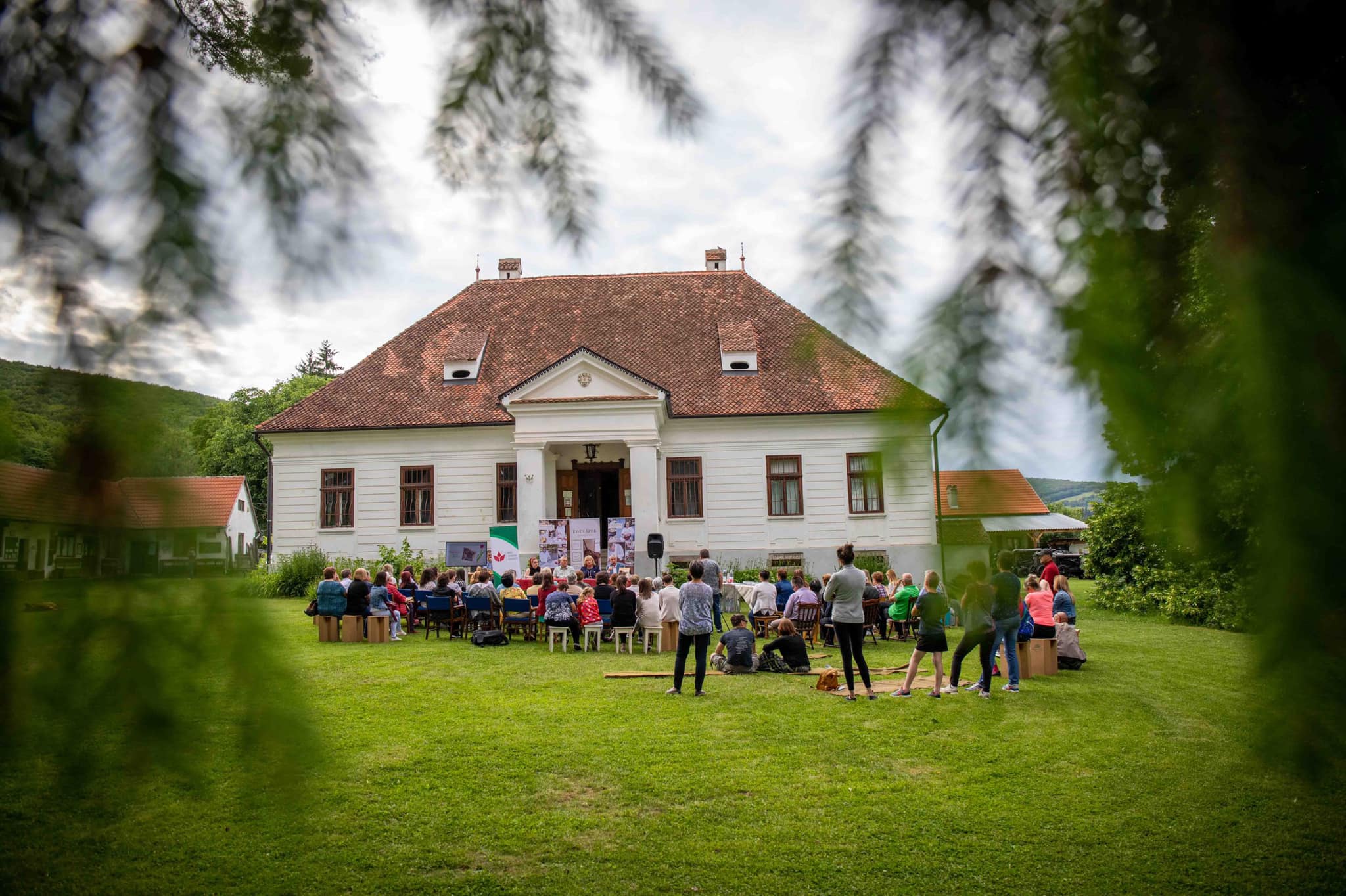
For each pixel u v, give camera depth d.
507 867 5.73
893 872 5.64
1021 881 5.50
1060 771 7.49
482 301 29.98
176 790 0.85
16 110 0.98
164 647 0.84
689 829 6.35
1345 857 5.63
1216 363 0.69
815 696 10.70
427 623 16.73
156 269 0.91
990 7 0.83
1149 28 0.82
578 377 23.16
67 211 0.95
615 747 8.34
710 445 25.23
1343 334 0.66
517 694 10.86
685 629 10.92
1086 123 0.81
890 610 16.03
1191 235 0.77
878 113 0.83
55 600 0.85
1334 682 0.62
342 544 25.17
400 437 25.53
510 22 1.09
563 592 15.26
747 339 26.25
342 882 5.48
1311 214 0.74
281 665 0.87
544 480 23.47
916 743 8.44
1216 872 5.54
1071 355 0.73
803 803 6.86
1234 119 0.77
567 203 1.21
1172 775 7.25
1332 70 0.78
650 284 30.05
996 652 11.71
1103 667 12.48
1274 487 0.64
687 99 1.00
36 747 0.83
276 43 1.09
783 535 24.75
